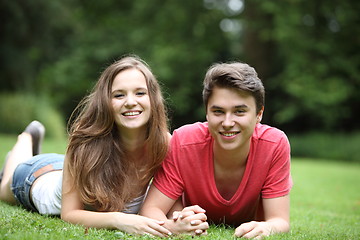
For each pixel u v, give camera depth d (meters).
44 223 3.28
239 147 3.41
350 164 17.88
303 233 3.61
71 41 23.91
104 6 23.64
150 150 3.64
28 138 5.29
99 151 3.58
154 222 3.24
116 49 23.16
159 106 3.69
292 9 19.20
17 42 20.70
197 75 22.92
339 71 21.20
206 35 22.25
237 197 3.61
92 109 3.65
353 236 3.62
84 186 3.52
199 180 3.62
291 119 23.03
